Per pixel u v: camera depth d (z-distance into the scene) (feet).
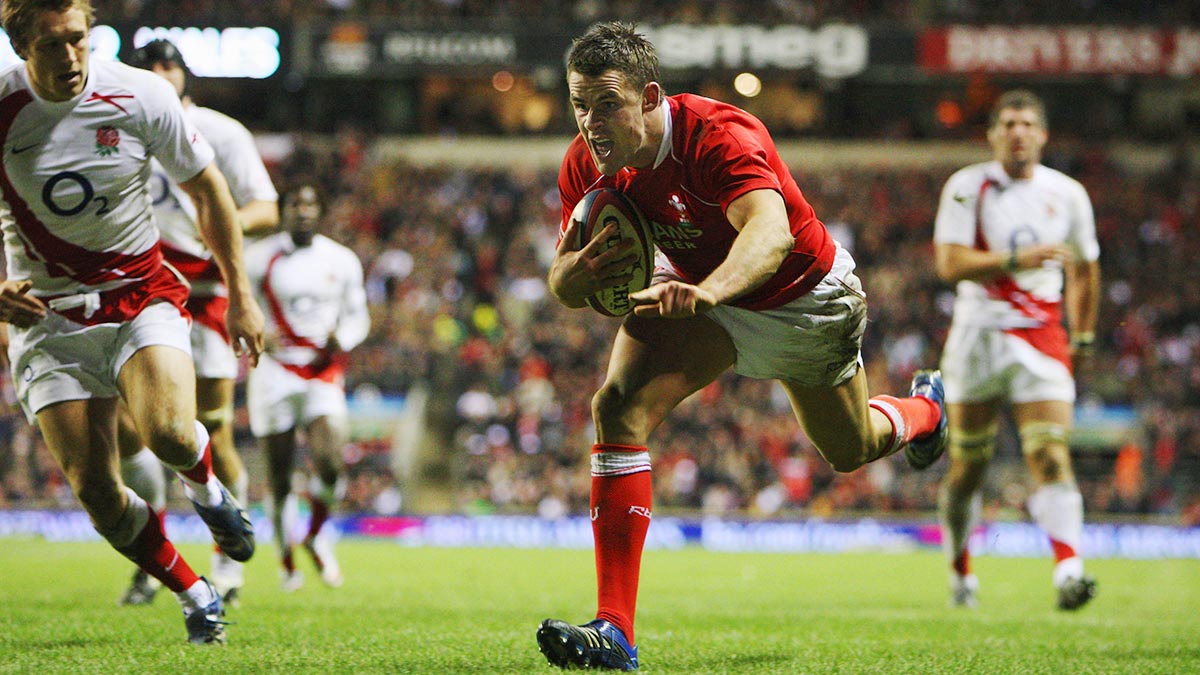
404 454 305.94
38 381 57.36
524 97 458.09
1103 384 325.21
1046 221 102.73
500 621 76.18
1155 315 349.82
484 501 282.56
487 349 335.88
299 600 93.91
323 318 115.65
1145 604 111.86
